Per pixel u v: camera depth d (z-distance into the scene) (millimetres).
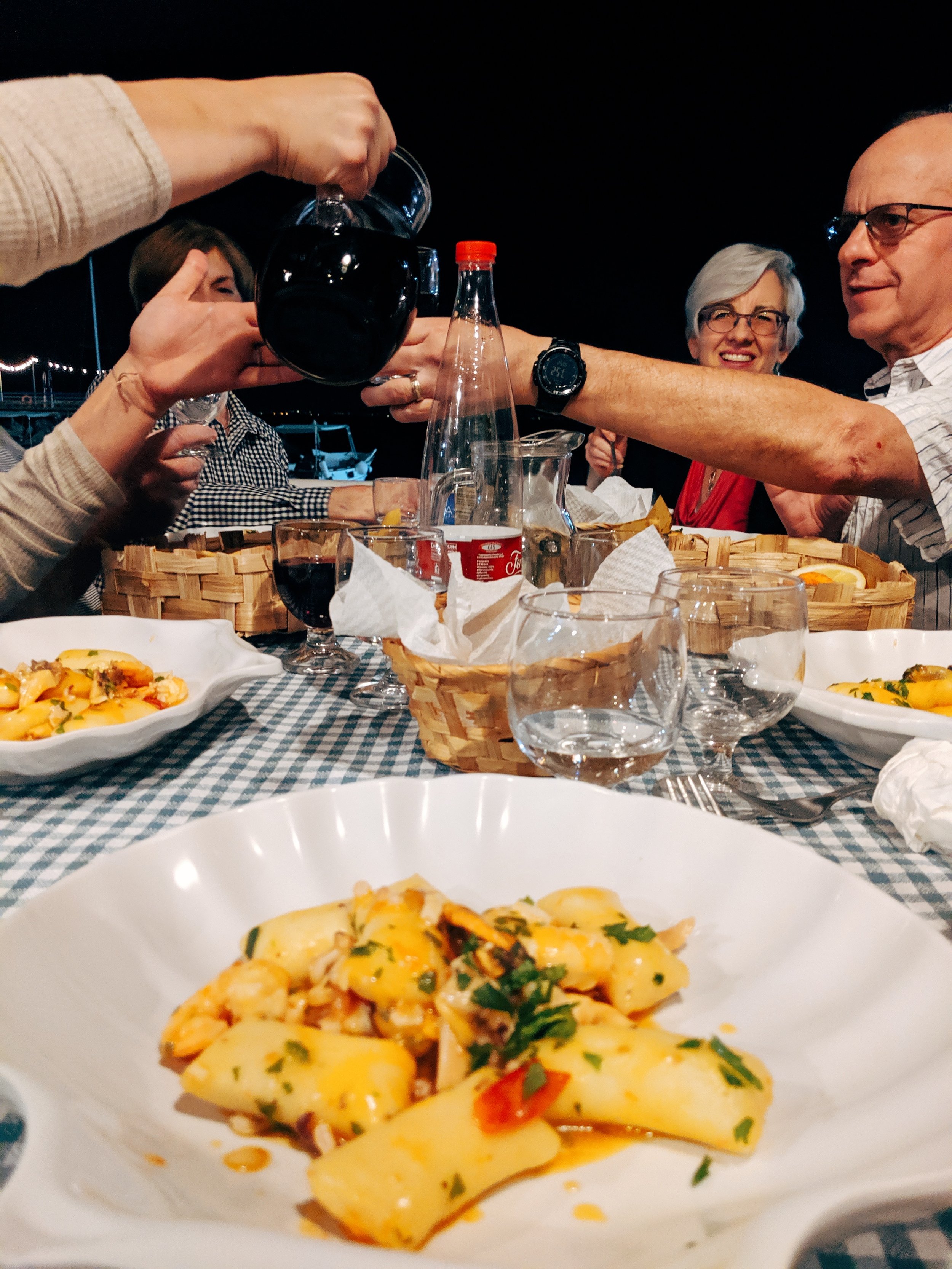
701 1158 392
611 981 483
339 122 998
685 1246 339
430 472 1328
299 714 1121
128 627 1174
